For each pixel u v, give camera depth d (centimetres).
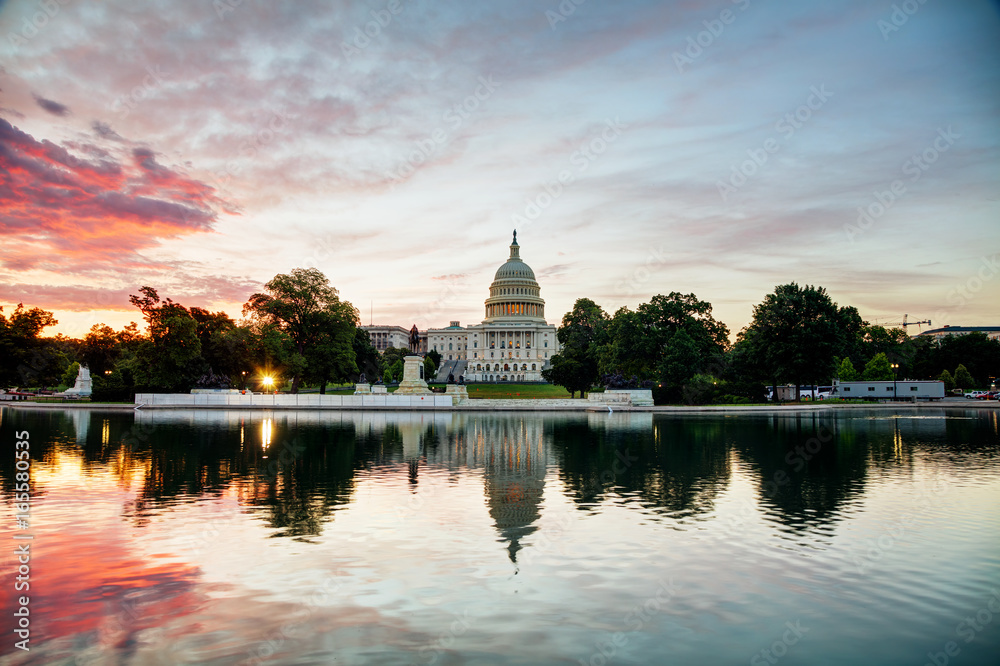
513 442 4297
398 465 3209
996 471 3077
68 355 14188
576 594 1456
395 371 16800
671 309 10319
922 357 14012
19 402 9244
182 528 1977
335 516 2130
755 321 9675
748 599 1432
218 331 10444
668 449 3928
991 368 13175
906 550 1773
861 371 12975
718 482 2767
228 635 1249
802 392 12519
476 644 1212
